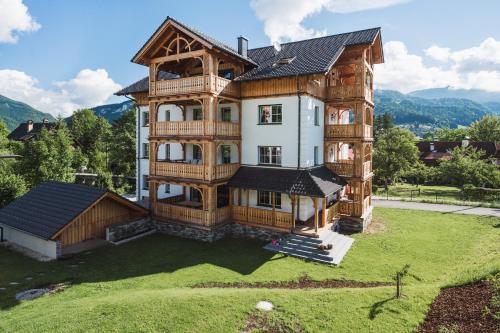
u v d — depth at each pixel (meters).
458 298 10.45
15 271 15.09
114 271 15.21
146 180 29.78
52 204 19.84
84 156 48.56
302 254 17.34
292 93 20.81
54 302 11.87
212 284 13.66
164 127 22.16
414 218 25.83
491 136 80.00
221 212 21.20
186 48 21.62
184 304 10.66
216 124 20.75
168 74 27.66
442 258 16.83
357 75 22.91
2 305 11.70
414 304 10.45
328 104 24.00
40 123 76.38
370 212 24.88
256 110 22.36
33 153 31.47
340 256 16.91
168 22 20.48
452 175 41.81
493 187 40.25
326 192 19.00
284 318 9.91
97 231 20.11
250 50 26.92
